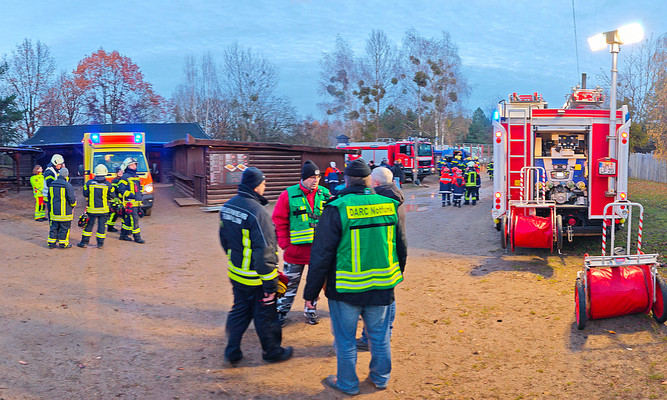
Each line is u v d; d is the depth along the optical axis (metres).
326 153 21.92
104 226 10.61
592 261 5.57
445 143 56.34
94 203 10.47
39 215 14.59
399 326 5.81
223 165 18.86
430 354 5.01
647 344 5.03
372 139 52.78
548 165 9.73
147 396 4.06
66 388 4.15
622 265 5.57
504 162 9.52
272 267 4.43
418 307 6.50
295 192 5.65
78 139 33.47
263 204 4.66
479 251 9.95
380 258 4.04
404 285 7.57
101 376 4.41
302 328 5.75
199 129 35.72
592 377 4.41
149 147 32.16
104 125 35.16
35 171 14.57
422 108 53.41
